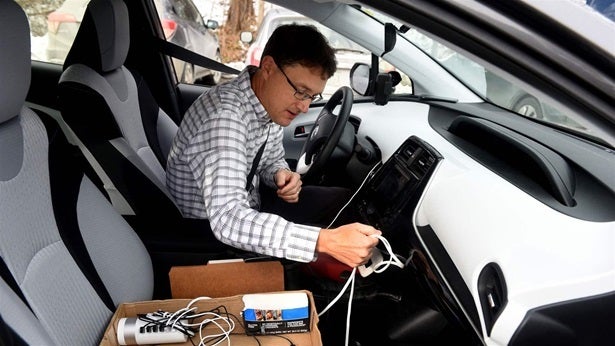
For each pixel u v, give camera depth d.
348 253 1.03
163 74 2.34
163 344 1.05
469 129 1.45
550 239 0.93
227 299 1.10
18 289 0.82
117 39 1.53
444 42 0.59
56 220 0.99
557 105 0.59
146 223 1.45
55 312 0.89
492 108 1.82
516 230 0.99
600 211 0.97
